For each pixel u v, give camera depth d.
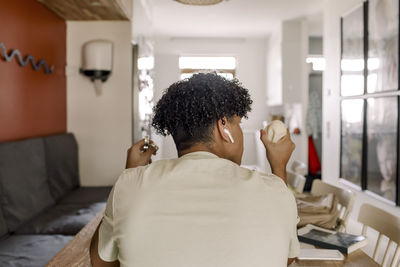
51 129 3.94
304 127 6.61
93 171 4.39
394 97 3.44
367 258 1.44
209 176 0.83
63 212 3.09
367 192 4.06
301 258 1.42
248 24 6.90
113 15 4.05
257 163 8.11
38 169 3.18
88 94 4.35
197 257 0.76
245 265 0.76
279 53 6.83
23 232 2.66
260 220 0.79
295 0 5.46
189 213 0.78
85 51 4.16
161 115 0.93
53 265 1.41
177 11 6.03
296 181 2.99
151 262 0.77
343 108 4.76
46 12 3.76
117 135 4.37
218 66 8.38
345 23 4.65
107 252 0.83
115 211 0.81
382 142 3.72
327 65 5.38
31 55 3.44
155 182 0.82
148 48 5.66
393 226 1.72
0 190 2.61
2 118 2.95
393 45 3.43
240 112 0.92
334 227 2.08
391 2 3.45
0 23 2.89
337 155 5.00
